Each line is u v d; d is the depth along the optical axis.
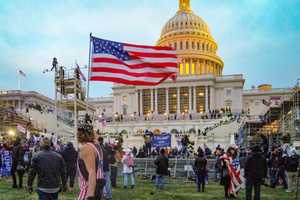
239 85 109.94
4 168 24.42
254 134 52.81
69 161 17.47
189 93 109.62
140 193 18.28
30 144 28.83
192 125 83.31
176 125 84.75
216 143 55.91
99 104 139.62
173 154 36.50
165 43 138.25
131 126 86.94
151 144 37.47
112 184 20.45
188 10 145.88
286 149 28.48
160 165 20.55
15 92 106.50
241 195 18.86
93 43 19.39
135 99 114.94
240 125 63.84
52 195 8.97
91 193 6.50
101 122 65.06
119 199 15.98
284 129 48.88
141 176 28.94
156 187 20.80
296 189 18.69
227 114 84.81
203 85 109.00
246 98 128.75
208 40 138.50
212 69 136.12
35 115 55.00
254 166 14.27
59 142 31.11
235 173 17.80
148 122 86.62
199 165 20.08
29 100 106.62
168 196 17.52
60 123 52.53
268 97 126.94
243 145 47.66
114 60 19.52
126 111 115.25
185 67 131.25
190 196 17.92
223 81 110.88
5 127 44.25
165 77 20.39
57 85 41.97
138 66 20.08
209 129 68.00
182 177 28.70
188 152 37.41
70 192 16.91
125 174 20.59
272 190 21.59
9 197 15.41
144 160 29.55
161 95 112.31
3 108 46.34
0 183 21.00
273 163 22.97
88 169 6.67
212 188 21.91
